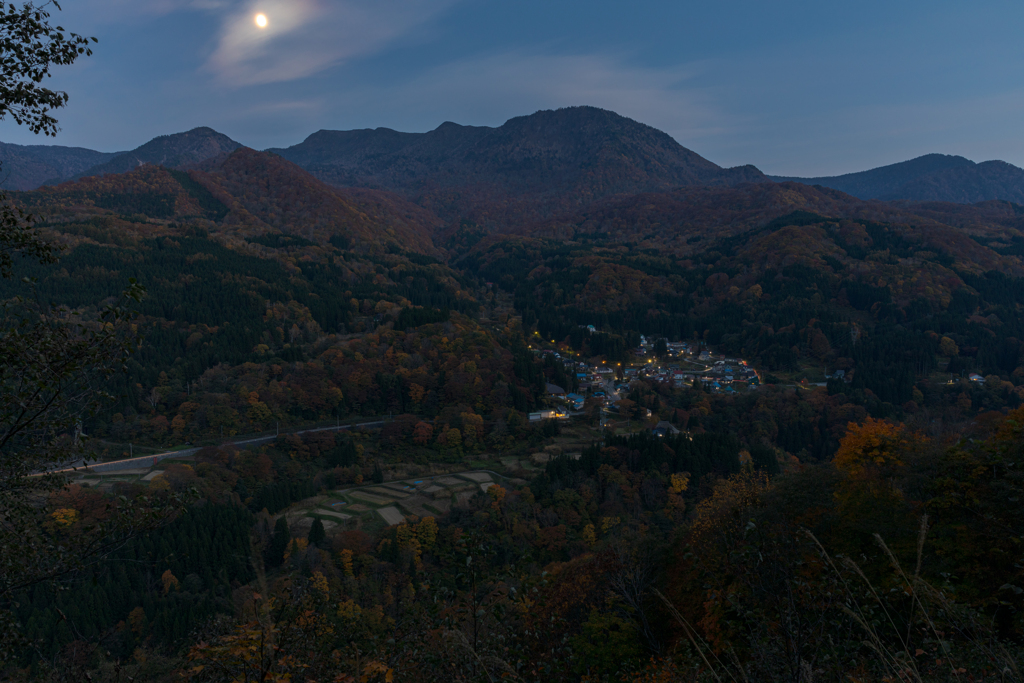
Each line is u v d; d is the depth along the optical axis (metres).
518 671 9.56
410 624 9.09
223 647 5.99
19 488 9.69
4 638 9.37
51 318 9.42
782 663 7.39
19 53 9.24
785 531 8.31
